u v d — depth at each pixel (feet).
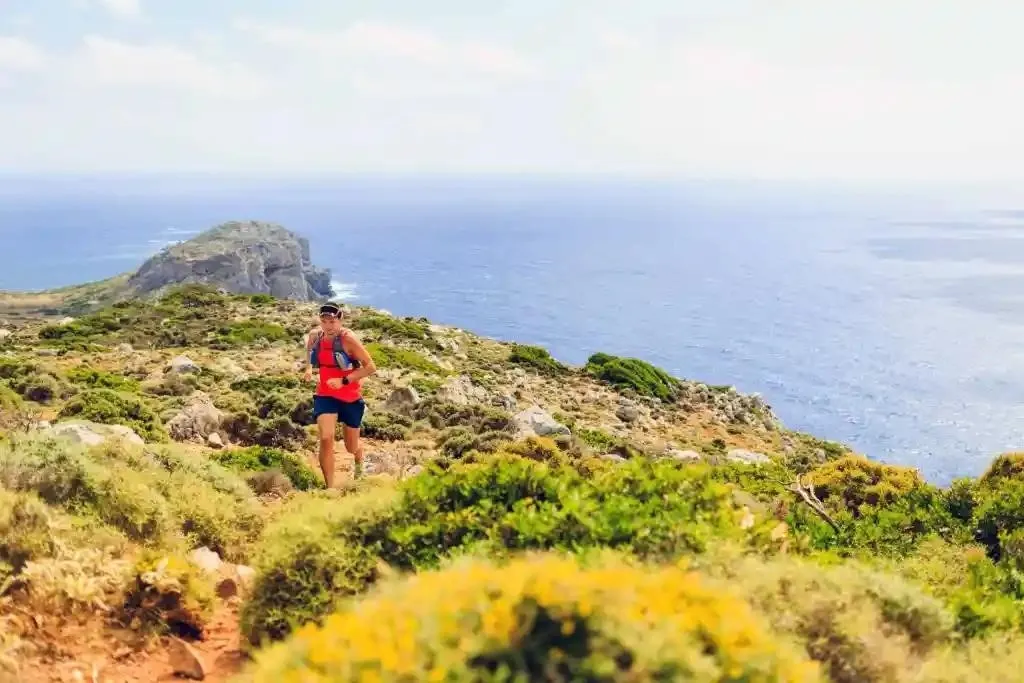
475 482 19.57
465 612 8.74
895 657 13.00
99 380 71.72
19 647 15.96
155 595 18.40
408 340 125.29
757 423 118.83
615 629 8.52
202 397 61.93
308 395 66.08
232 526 26.25
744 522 17.90
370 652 8.40
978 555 23.15
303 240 608.60
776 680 9.01
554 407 95.71
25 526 19.52
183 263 484.74
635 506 17.07
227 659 17.60
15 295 549.13
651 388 124.57
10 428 41.32
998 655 15.26
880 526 25.84
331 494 30.53
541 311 559.79
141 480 26.30
